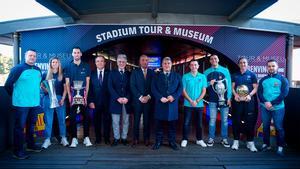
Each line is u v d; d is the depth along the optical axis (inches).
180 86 185.3
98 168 148.6
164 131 246.1
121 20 249.3
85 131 193.0
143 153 176.1
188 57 485.7
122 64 189.9
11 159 163.0
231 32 245.4
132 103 193.6
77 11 240.2
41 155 170.6
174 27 243.1
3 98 180.1
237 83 186.5
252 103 182.9
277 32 246.7
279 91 174.9
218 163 158.6
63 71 190.1
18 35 248.1
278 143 176.9
